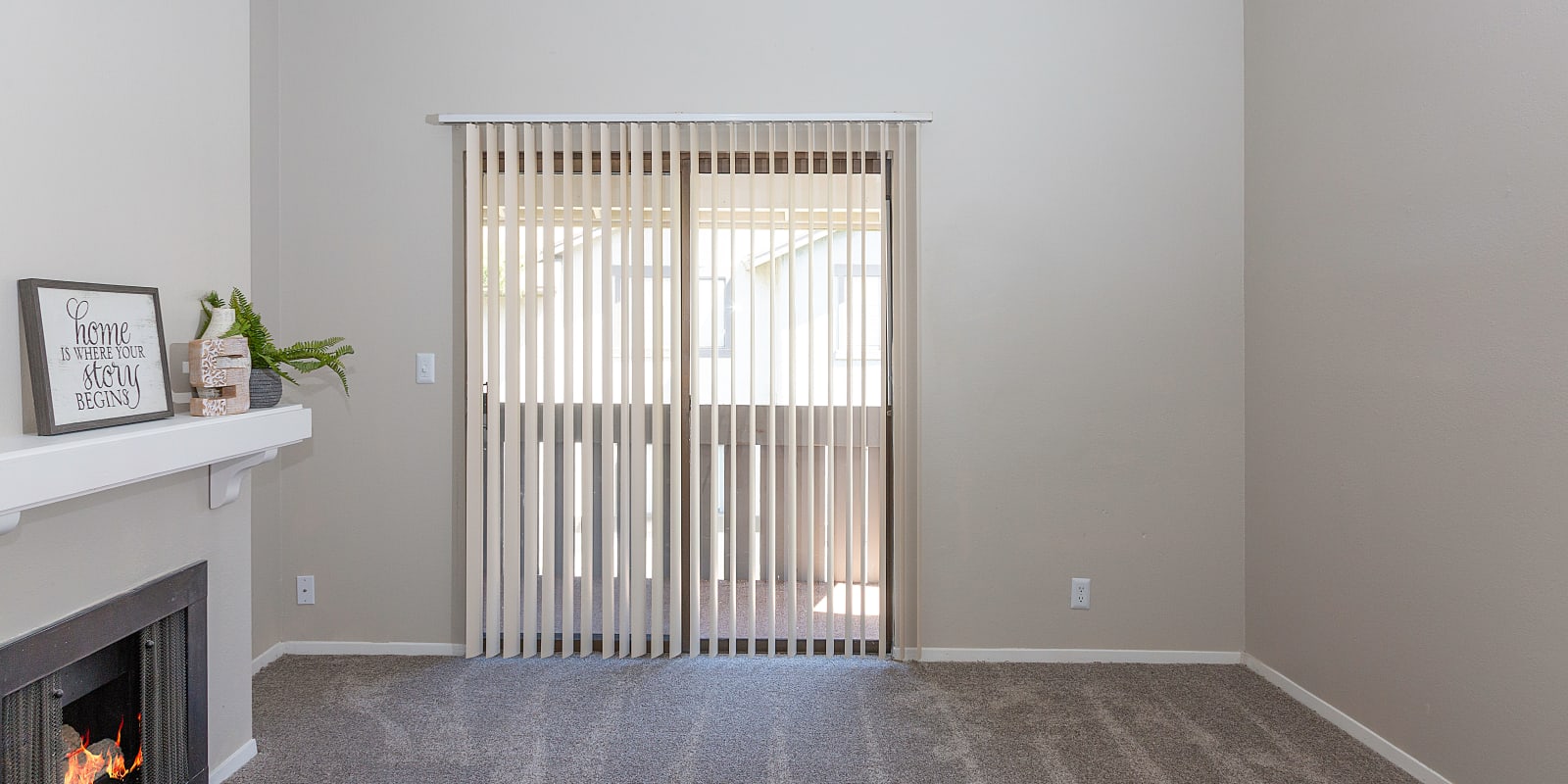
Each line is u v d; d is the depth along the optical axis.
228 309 2.05
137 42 1.84
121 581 1.81
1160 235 2.99
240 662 2.24
